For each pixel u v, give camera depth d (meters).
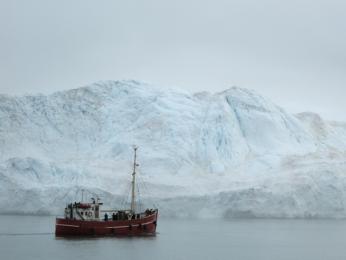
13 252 109.25
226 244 129.38
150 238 133.62
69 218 126.69
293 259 110.31
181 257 108.06
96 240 123.88
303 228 175.75
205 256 110.38
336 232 162.88
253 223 194.25
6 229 152.88
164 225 181.00
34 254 107.12
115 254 107.94
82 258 103.56
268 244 131.62
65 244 118.88
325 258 112.06
